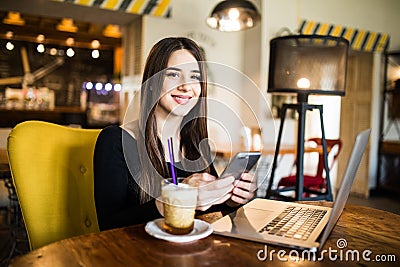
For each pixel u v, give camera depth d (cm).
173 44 127
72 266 79
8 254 279
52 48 648
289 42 222
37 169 129
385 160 552
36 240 127
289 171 473
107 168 121
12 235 287
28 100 634
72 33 626
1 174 261
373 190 568
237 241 94
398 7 573
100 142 126
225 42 475
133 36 438
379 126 562
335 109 583
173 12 432
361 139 88
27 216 127
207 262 82
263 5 457
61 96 660
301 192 235
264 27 458
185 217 95
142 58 409
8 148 127
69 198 135
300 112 231
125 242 93
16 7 396
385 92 558
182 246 90
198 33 453
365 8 543
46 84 649
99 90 680
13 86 628
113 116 685
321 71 221
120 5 391
